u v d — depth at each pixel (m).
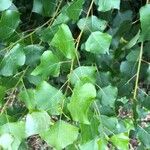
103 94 0.46
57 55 0.45
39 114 0.38
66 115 0.40
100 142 0.38
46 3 0.52
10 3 0.47
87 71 0.42
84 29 0.48
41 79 0.45
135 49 0.52
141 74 0.55
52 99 0.40
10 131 0.39
